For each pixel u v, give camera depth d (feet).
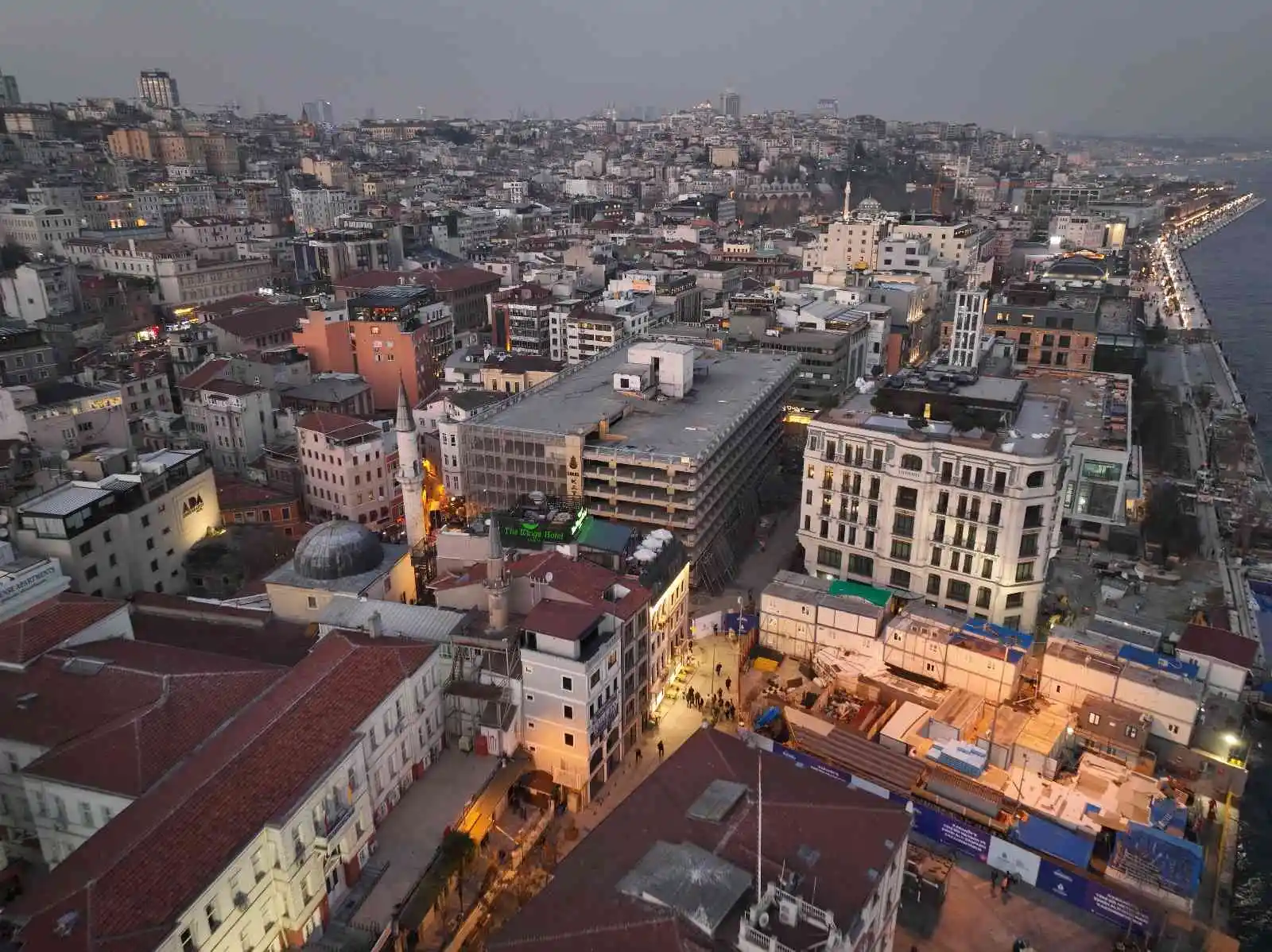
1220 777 295.28
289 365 646.74
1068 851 257.34
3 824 249.14
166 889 184.24
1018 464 348.79
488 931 236.02
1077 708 314.14
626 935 172.76
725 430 458.50
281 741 225.35
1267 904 278.26
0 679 258.37
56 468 418.72
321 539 335.67
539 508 380.99
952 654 326.85
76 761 228.43
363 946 216.54
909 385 445.37
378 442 484.74
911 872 255.70
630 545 358.64
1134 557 488.02
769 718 321.93
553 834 272.10
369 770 245.04
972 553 369.91
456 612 310.24
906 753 292.61
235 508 459.73
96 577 358.64
